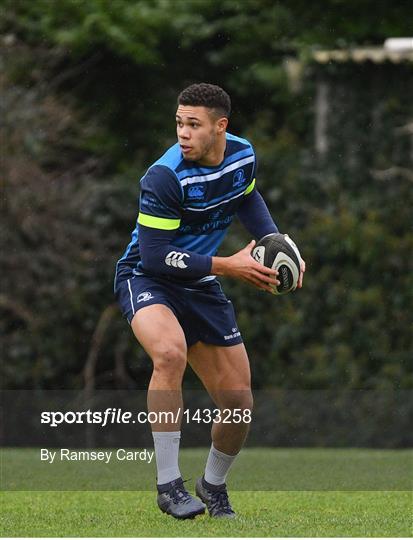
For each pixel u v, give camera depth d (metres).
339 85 46.66
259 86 52.47
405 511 20.86
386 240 42.06
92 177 48.31
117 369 44.84
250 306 43.25
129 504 22.08
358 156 45.28
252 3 52.81
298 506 21.86
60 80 49.91
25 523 18.75
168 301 19.42
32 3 51.09
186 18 51.81
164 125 52.91
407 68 45.72
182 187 18.77
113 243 44.88
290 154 44.75
